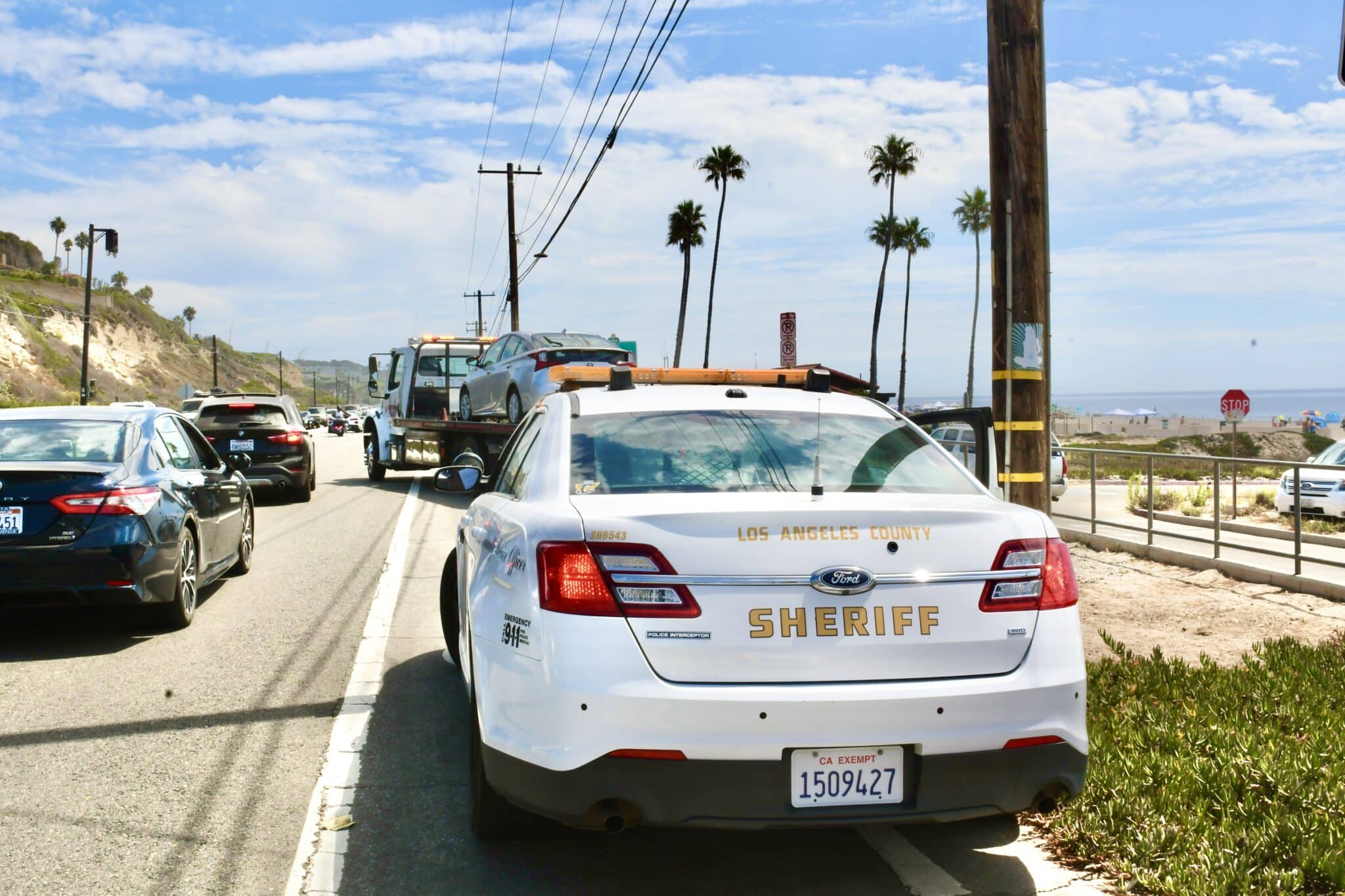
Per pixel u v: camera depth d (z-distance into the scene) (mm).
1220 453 44125
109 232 46406
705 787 3264
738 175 57125
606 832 4266
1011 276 8125
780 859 4047
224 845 4098
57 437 7551
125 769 4906
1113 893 3729
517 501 4355
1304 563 10758
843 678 3344
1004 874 3900
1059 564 3645
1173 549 10938
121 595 6992
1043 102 8086
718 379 6730
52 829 4215
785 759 3293
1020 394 8125
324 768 4957
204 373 174000
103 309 149000
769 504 3512
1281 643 6848
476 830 4105
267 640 7539
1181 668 6152
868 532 3426
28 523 6812
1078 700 3559
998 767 3398
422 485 22844
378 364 24844
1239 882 3641
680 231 57562
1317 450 44906
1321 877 3717
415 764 5023
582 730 3299
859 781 3328
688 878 3871
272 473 17828
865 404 4875
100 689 6227
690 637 3316
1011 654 3486
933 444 4555
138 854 3996
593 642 3332
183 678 6492
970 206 71812
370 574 10438
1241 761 4641
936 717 3346
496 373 17672
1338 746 4855
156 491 7418
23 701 5973
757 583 3346
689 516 3369
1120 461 26484
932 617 3422
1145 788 4445
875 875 3895
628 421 4422
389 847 4102
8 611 8297
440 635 7758
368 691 6223
